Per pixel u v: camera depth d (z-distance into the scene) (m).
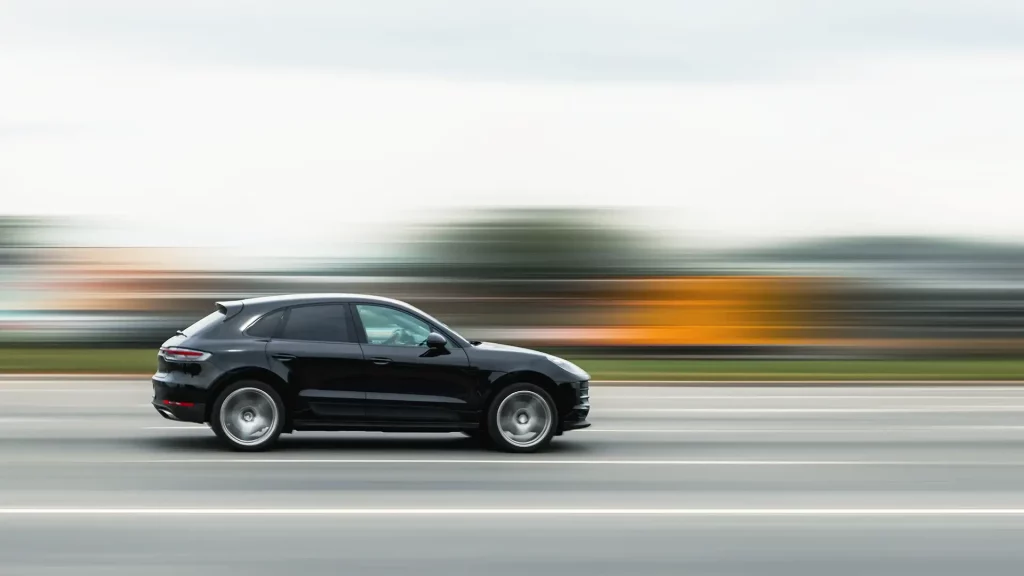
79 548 7.18
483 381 12.09
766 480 10.29
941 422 15.93
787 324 33.50
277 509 8.55
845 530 8.03
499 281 35.03
